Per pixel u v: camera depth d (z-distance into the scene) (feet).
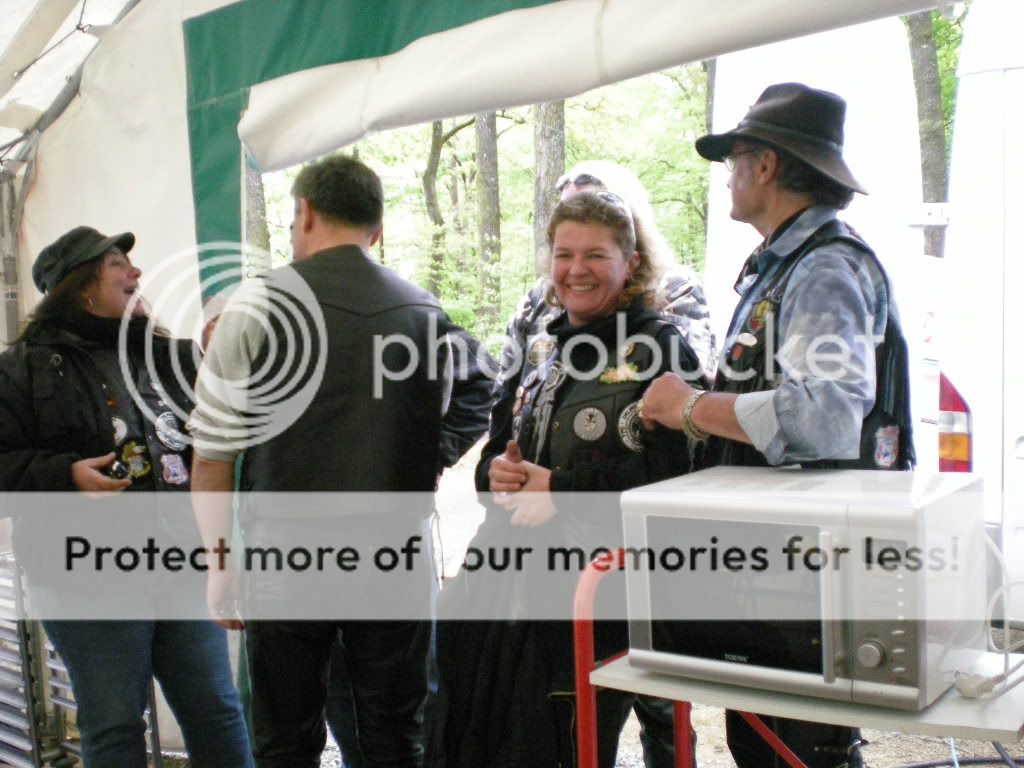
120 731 8.75
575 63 7.63
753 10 6.65
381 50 9.14
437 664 7.11
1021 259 12.50
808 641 5.35
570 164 40.73
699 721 12.59
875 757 11.17
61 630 8.73
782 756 6.40
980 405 12.69
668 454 6.88
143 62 11.40
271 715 7.64
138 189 11.65
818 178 6.63
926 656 5.06
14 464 8.45
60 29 11.66
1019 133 12.41
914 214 14.40
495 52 8.14
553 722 6.82
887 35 14.32
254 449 7.48
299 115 9.77
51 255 8.85
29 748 11.62
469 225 43.14
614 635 6.85
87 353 8.89
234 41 10.38
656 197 40.45
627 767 11.43
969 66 12.70
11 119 12.84
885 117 14.47
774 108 6.74
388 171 42.96
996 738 4.86
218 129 10.65
